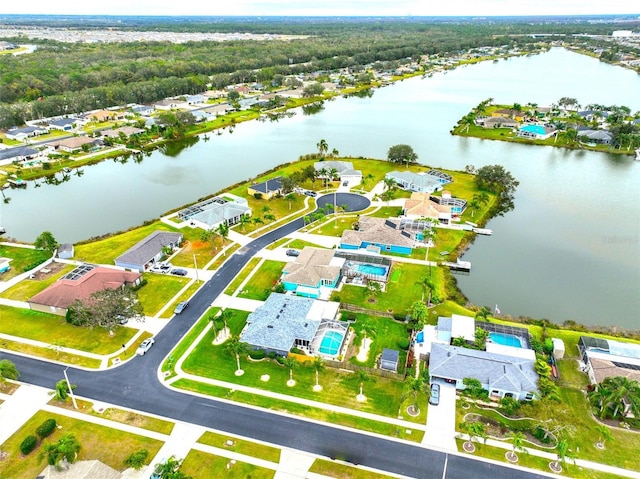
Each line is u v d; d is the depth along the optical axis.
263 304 95.81
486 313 92.31
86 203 159.88
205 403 75.50
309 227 135.25
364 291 105.06
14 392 77.75
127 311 91.00
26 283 108.94
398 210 145.75
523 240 133.12
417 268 115.00
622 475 63.25
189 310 99.00
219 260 118.38
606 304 104.75
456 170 183.50
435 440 68.62
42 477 61.81
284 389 78.38
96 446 67.56
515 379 75.44
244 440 68.75
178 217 143.25
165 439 68.81
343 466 64.62
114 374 81.56
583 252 127.00
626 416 72.38
